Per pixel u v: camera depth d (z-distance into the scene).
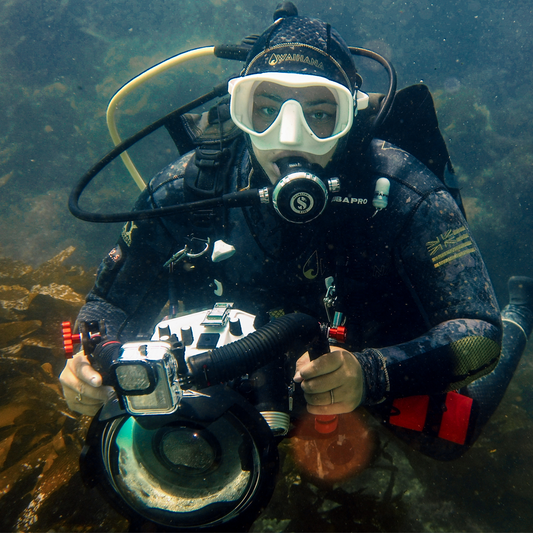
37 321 2.99
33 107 10.57
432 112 1.64
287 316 0.83
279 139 1.25
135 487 0.93
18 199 9.57
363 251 1.46
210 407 0.75
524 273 6.86
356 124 1.43
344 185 1.42
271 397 0.94
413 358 1.14
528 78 12.38
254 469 0.82
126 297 1.67
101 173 9.84
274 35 1.35
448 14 14.42
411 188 1.39
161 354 0.69
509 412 2.72
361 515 1.77
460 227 1.35
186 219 1.60
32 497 1.71
